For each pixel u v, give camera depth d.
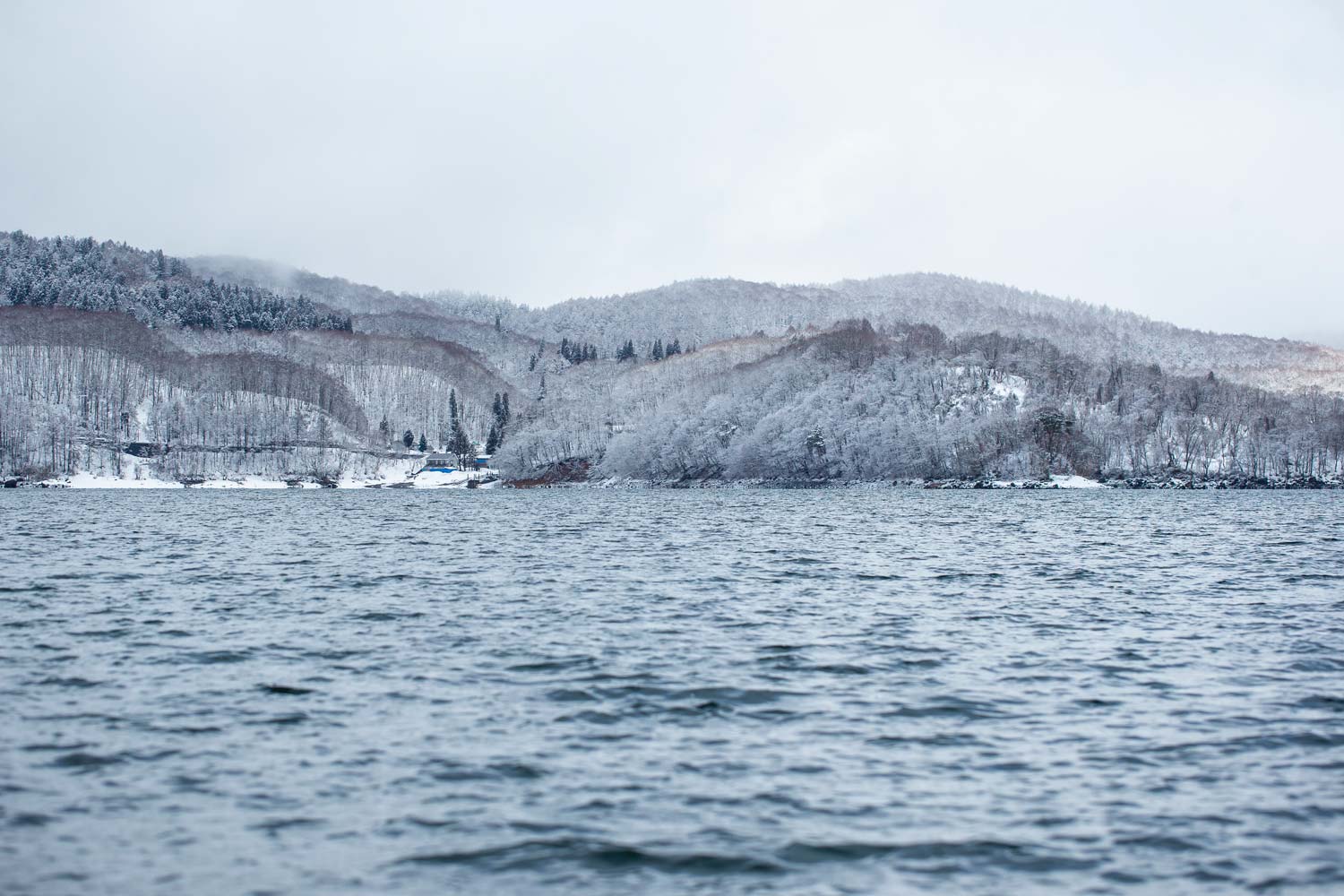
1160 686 30.11
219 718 26.09
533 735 24.84
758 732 25.20
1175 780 21.86
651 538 88.75
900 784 21.52
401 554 72.50
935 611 44.53
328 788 21.03
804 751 23.73
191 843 18.19
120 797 20.31
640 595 49.50
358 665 32.56
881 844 18.45
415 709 27.16
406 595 49.25
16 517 122.88
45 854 17.61
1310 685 30.20
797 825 19.28
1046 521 116.75
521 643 36.25
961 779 21.89
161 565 62.91
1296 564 65.38
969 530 99.94
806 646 36.06
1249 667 32.81
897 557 69.88
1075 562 66.75
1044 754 23.59
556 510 152.88
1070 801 20.61
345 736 24.66
